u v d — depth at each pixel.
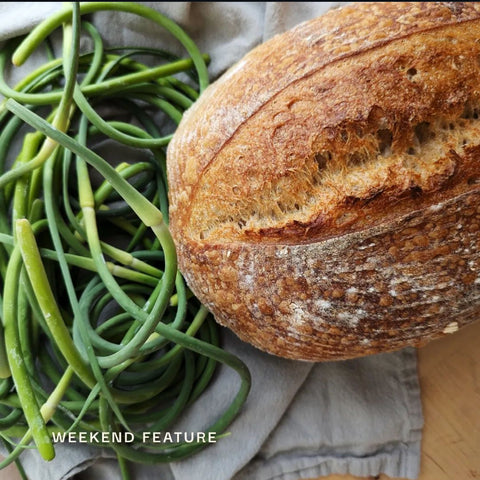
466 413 0.38
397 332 0.32
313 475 0.38
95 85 0.37
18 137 0.39
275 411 0.38
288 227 0.31
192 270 0.34
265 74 0.32
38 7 0.40
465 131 0.31
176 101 0.39
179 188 0.34
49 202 0.34
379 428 0.38
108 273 0.33
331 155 0.31
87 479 0.38
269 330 0.33
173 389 0.37
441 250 0.30
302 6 0.43
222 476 0.37
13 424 0.34
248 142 0.32
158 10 0.41
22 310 0.34
